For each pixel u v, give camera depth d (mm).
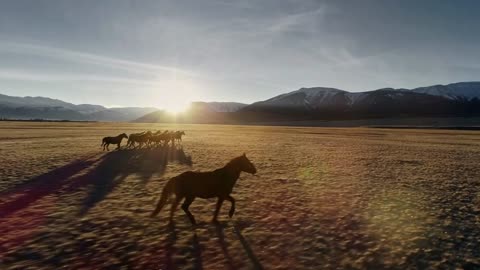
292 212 10102
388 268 6449
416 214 10133
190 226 8586
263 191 13000
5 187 12633
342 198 12039
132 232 8039
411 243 7754
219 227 8570
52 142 34500
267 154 26500
